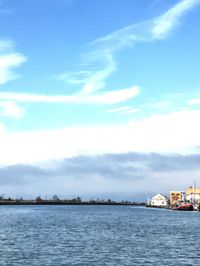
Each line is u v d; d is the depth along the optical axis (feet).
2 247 218.38
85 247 223.10
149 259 184.55
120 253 201.67
